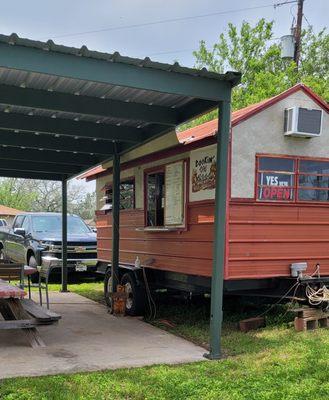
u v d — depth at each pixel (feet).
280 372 15.85
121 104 20.43
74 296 33.30
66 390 13.98
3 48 14.90
